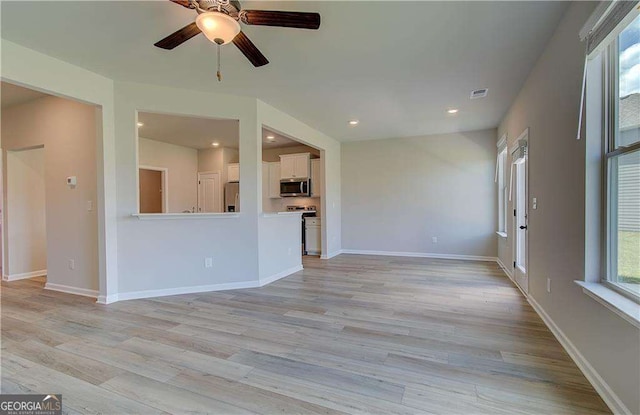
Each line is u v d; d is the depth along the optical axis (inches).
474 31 98.4
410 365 80.8
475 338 96.5
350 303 132.6
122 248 140.0
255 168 160.2
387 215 258.7
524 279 141.6
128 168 140.6
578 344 80.7
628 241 65.9
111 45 107.1
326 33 99.1
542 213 112.9
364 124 210.8
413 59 116.9
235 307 128.6
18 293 151.2
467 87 143.6
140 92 140.9
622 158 68.5
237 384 73.0
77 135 150.5
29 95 156.3
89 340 97.1
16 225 181.0
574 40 83.9
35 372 78.6
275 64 121.0
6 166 177.9
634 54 63.9
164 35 100.7
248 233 160.6
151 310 125.2
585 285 74.2
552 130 101.5
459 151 235.3
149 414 62.9
